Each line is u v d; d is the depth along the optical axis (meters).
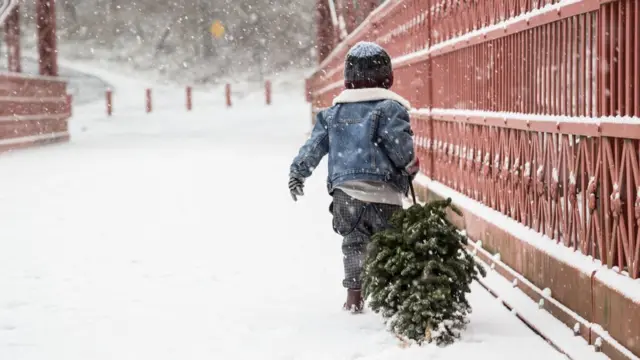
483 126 12.23
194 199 20.56
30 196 21.78
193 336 9.02
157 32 94.50
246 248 14.03
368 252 8.60
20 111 42.75
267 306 10.20
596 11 7.80
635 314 6.88
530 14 9.66
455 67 14.06
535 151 9.74
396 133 9.33
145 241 14.91
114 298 10.87
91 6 94.88
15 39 45.53
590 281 7.82
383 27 23.05
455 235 8.37
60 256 13.69
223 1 95.31
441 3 15.23
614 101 7.34
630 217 7.06
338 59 37.41
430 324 8.11
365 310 9.79
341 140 9.60
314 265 12.51
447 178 14.94
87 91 81.06
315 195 20.88
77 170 29.16
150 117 70.00
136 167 29.88
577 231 8.41
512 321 8.95
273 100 81.56
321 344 8.52
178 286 11.45
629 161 7.04
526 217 10.10
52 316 10.04
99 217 17.86
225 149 39.09
